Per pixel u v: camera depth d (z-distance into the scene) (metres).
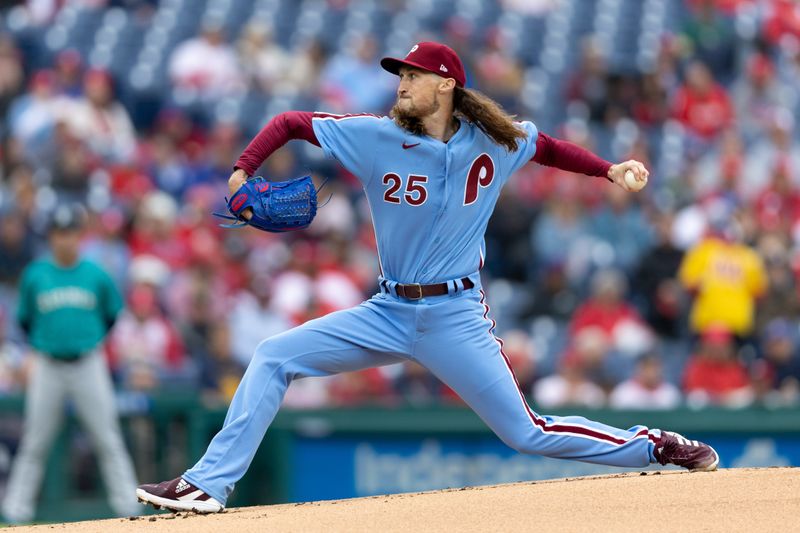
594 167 18.17
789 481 17.27
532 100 52.84
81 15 56.28
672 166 50.06
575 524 15.39
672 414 32.31
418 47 17.39
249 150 17.36
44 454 31.59
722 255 42.81
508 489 17.91
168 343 37.78
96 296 31.59
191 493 17.42
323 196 44.91
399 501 17.33
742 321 42.59
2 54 51.22
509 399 17.89
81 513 31.84
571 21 57.91
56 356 31.06
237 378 38.34
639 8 59.25
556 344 41.38
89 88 48.16
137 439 32.44
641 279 43.56
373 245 44.72
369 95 51.00
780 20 60.56
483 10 57.81
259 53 52.53
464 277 17.81
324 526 15.72
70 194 43.00
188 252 41.47
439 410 32.00
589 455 18.33
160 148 46.97
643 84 53.16
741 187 49.41
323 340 17.86
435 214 17.44
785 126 55.78
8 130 47.84
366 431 31.89
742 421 32.44
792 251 47.06
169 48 54.44
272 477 31.69
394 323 17.84
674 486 17.19
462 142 17.50
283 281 41.25
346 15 56.38
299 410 31.75
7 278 40.91
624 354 38.78
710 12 58.81
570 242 44.88
